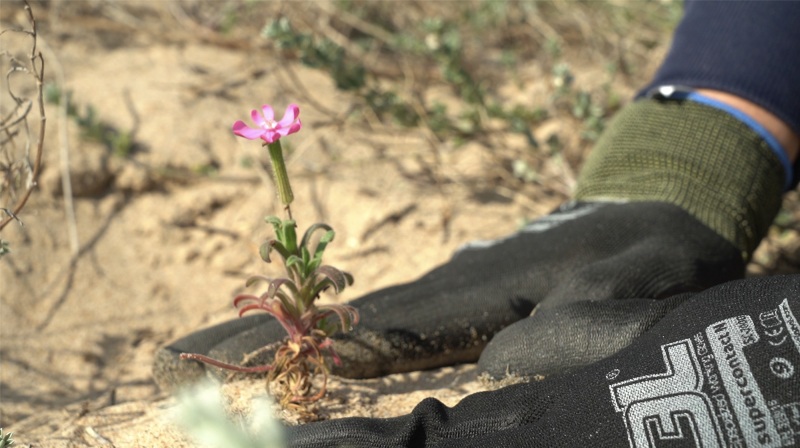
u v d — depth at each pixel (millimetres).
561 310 415
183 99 658
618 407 370
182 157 611
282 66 731
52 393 488
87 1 753
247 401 414
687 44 492
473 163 645
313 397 412
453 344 450
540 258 461
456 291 455
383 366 446
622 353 387
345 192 607
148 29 742
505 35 823
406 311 448
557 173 627
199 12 783
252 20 787
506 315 451
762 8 479
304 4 773
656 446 360
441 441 381
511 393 394
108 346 521
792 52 475
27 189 441
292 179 614
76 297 542
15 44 665
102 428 424
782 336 362
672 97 491
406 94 669
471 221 594
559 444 370
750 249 475
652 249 444
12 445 411
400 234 585
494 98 729
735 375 362
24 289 538
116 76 675
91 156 593
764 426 352
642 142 487
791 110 475
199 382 430
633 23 808
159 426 417
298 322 402
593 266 439
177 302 550
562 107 689
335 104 699
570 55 791
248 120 654
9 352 507
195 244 582
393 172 629
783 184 487
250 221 593
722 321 375
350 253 576
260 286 559
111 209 589
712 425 357
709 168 471
